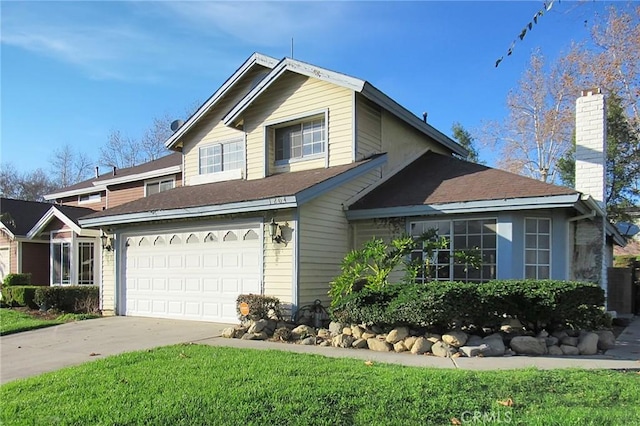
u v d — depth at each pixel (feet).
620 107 71.05
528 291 25.09
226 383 17.42
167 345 26.63
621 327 34.12
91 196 77.30
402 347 24.40
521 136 98.07
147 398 15.96
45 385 18.38
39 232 63.46
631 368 20.25
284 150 43.65
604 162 34.06
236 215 35.94
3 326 35.81
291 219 32.89
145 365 20.86
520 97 96.02
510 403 15.05
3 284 55.67
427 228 35.17
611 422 13.41
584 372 18.95
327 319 32.68
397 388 16.43
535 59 90.53
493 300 25.35
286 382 17.31
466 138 103.55
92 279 60.44
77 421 14.24
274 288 33.40
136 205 42.68
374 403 15.08
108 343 28.55
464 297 24.40
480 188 34.47
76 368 21.09
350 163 38.65
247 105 43.62
